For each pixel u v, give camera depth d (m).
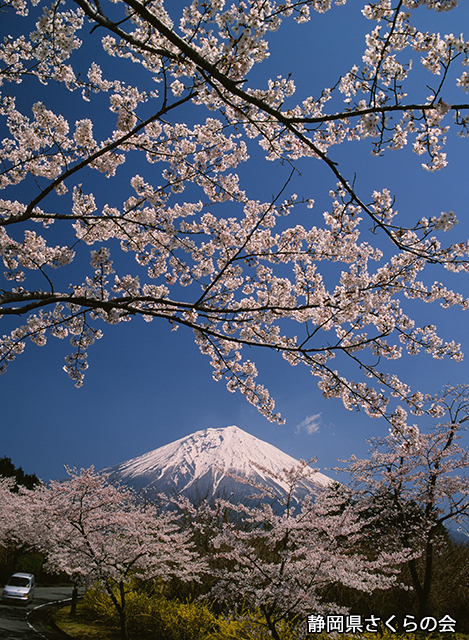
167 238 5.82
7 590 15.19
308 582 6.25
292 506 7.29
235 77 3.36
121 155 5.53
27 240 5.14
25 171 5.43
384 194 4.52
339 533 6.73
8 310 3.83
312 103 4.46
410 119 3.71
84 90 5.08
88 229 5.67
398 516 10.13
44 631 10.99
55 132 5.30
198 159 5.71
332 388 5.05
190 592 11.86
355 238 5.09
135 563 10.24
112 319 4.48
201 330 4.48
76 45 4.18
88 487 9.71
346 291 4.93
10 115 5.41
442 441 10.14
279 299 5.75
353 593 9.34
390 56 3.61
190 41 3.64
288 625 6.71
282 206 5.67
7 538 18.34
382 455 10.64
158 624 10.00
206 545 12.18
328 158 3.48
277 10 3.44
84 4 3.14
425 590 8.98
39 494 13.70
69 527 10.04
